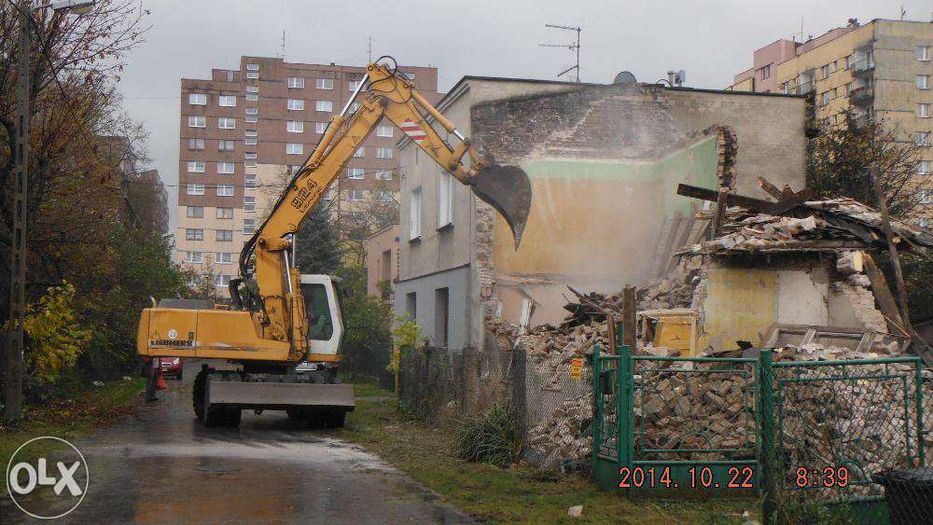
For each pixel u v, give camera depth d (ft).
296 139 327.06
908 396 26.35
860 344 41.39
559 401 39.11
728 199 52.70
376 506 29.01
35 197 58.95
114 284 93.56
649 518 27.17
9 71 56.49
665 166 67.21
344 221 223.92
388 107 53.83
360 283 158.81
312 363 55.72
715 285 47.67
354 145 54.08
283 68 327.06
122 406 67.31
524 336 58.49
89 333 55.67
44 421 52.03
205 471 35.81
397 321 84.07
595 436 32.42
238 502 29.27
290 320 54.34
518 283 65.16
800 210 49.37
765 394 24.02
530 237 65.77
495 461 38.11
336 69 329.31
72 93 60.54
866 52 199.62
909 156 90.33
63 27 57.47
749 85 243.60
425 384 58.65
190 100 328.70
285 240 54.49
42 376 55.67
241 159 330.34
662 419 32.09
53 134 58.70
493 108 66.69
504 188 52.08
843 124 91.04
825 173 85.35
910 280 66.59
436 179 76.48
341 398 52.54
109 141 92.63
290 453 41.93
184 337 53.42
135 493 30.63
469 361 48.67
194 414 62.69
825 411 27.86
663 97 69.51
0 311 61.00
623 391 30.48
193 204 327.88
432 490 32.07
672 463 30.22
